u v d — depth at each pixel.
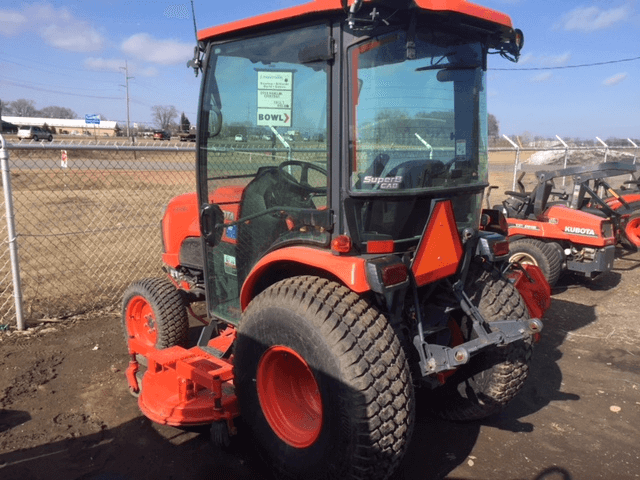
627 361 4.47
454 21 2.72
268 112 2.93
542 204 6.56
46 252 7.71
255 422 2.86
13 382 3.88
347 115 2.55
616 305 5.99
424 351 2.68
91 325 5.02
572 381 4.10
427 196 2.82
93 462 2.98
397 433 2.39
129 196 11.66
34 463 2.95
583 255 6.30
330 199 2.65
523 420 3.51
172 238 4.29
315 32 2.63
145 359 4.17
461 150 3.04
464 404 3.27
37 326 4.95
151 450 3.10
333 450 2.44
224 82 3.18
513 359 3.06
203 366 3.20
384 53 2.61
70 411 3.51
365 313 2.48
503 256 3.10
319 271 2.96
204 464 2.98
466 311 2.88
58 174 14.02
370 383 2.35
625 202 7.70
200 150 3.41
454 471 2.94
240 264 3.37
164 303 4.02
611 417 3.56
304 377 2.84
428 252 2.68
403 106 2.72
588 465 3.02
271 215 3.05
